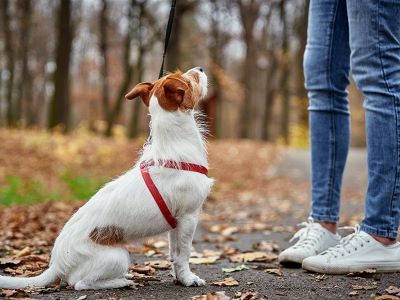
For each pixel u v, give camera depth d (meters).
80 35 18.17
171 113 1.80
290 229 3.09
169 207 1.79
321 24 2.10
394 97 1.88
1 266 2.14
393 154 1.89
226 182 6.64
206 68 15.34
